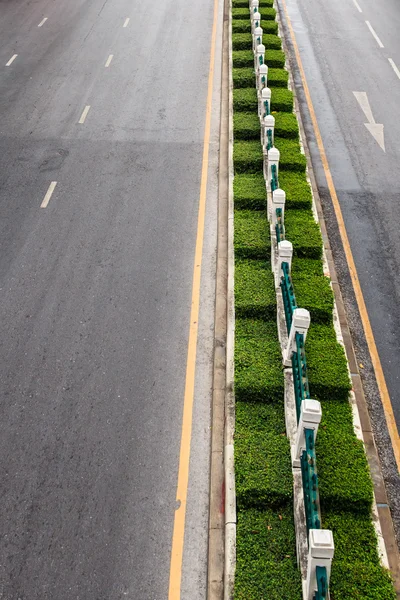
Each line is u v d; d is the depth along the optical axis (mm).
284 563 6402
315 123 16719
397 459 8188
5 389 8961
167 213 12883
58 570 6824
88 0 26141
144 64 19953
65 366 9344
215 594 6461
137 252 11727
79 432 8344
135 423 8484
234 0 23781
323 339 9031
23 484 7688
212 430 8336
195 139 15766
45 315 10266
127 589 6676
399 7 26234
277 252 10086
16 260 11484
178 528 7238
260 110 15273
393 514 7523
